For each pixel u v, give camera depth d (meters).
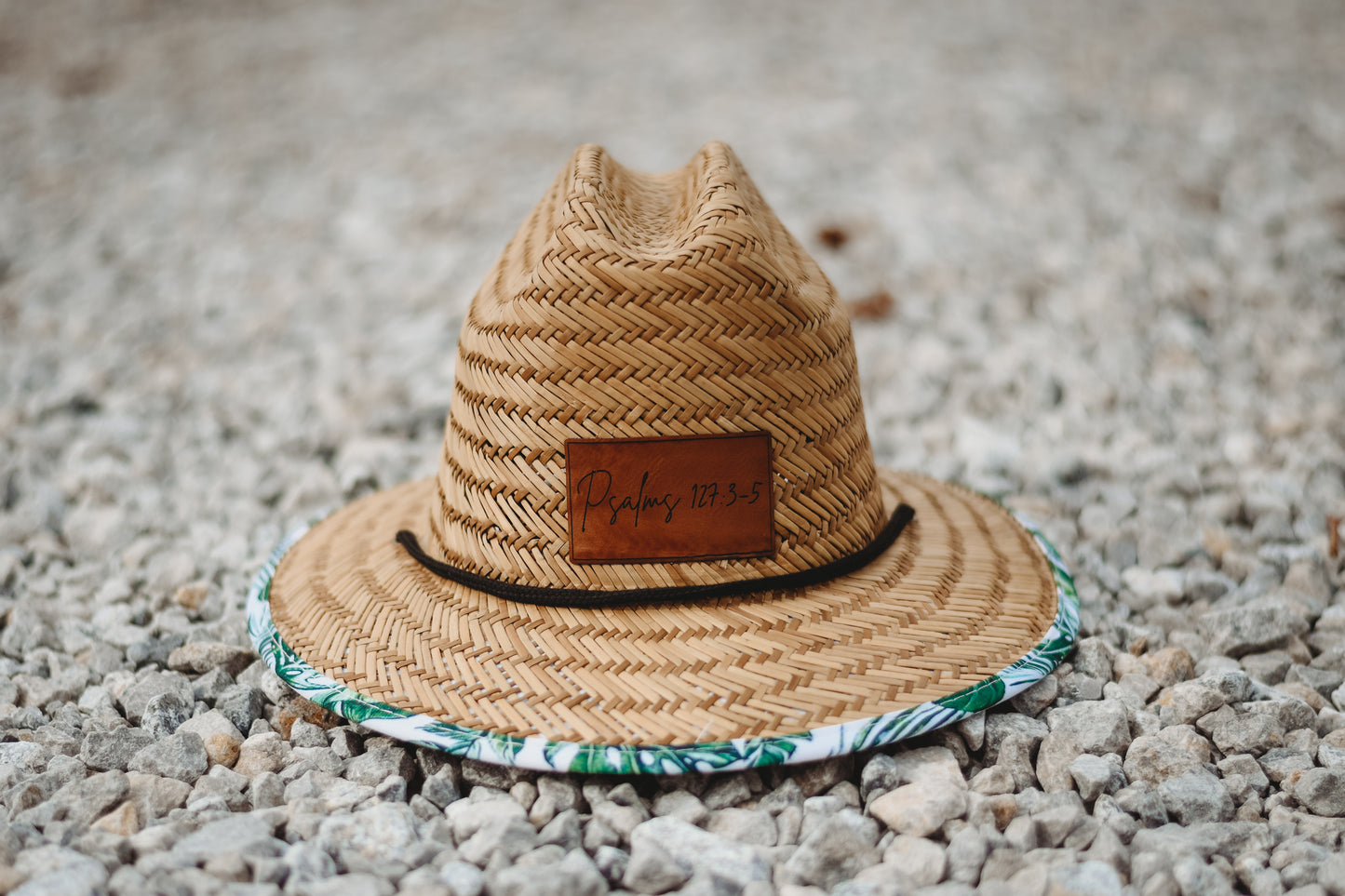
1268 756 1.77
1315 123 5.61
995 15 8.44
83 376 3.73
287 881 1.44
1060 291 4.26
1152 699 1.96
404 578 1.87
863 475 1.83
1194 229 4.66
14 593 2.54
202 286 4.69
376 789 1.65
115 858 1.48
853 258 4.70
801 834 1.55
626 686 1.55
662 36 8.63
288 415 3.52
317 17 9.41
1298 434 3.10
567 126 6.76
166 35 8.79
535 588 1.67
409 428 3.41
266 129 6.80
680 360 1.59
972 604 1.79
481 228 5.31
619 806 1.57
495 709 1.55
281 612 1.90
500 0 9.95
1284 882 1.47
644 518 1.63
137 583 2.59
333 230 5.34
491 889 1.42
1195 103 6.12
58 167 6.10
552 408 1.62
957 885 1.45
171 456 3.27
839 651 1.61
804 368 1.67
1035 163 5.53
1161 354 3.68
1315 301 3.95
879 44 8.00
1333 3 8.09
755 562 1.67
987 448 3.16
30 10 9.24
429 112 7.12
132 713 1.97
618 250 1.62
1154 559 2.57
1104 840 1.50
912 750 1.69
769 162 5.89
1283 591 2.34
